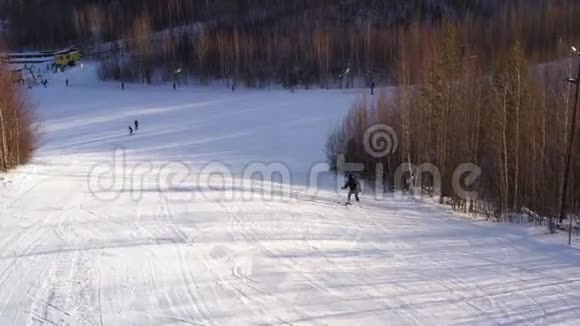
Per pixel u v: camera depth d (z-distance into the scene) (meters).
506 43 63.66
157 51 99.50
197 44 97.25
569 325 11.19
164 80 94.31
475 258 15.95
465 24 76.25
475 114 30.75
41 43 128.88
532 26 71.69
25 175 26.06
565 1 80.69
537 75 37.62
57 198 21.06
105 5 135.00
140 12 125.44
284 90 81.62
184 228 17.36
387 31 87.62
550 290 13.19
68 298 11.17
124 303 11.08
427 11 104.44
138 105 70.88
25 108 35.00
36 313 10.42
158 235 16.30
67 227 16.69
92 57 112.06
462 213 24.86
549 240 18.47
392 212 23.58
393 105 38.03
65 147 46.12
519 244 17.83
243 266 13.85
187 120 59.25
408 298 12.27
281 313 11.02
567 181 24.41
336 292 12.41
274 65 88.25
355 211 23.02
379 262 15.08
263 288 12.34
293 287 12.54
